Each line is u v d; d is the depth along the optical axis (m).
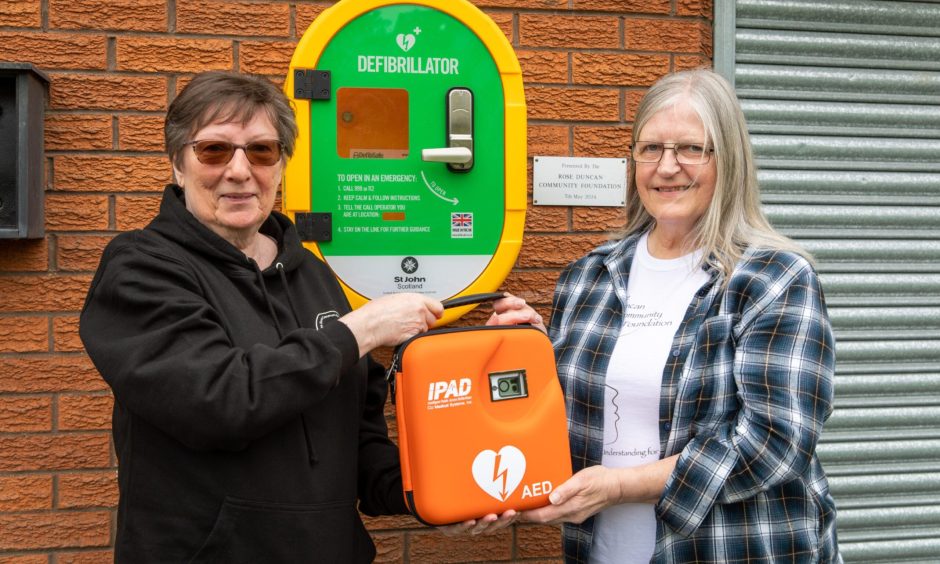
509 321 1.80
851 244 2.92
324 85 2.15
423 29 2.19
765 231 1.73
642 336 1.74
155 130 2.33
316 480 1.54
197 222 1.58
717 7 2.72
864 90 2.89
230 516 1.46
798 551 1.62
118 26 2.31
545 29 2.52
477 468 1.56
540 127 2.52
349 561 1.60
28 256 2.27
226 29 2.36
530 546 2.53
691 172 1.70
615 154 2.57
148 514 1.48
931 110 2.92
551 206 2.54
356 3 2.15
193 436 1.41
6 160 2.12
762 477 1.55
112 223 2.32
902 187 2.94
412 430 1.55
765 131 2.84
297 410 1.43
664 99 1.71
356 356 1.50
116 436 1.58
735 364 1.61
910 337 2.93
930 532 2.93
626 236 1.97
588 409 1.76
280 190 2.47
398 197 2.21
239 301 1.57
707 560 1.62
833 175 2.89
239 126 1.57
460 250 2.25
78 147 2.30
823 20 2.84
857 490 2.92
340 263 2.20
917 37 2.91
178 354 1.41
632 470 1.61
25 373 2.28
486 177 2.25
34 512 2.29
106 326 1.48
